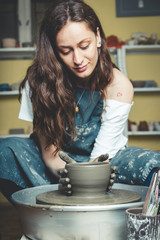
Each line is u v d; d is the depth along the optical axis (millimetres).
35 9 4238
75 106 1479
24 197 1047
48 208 798
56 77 1401
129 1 4215
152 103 4223
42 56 1408
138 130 3982
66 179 927
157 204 755
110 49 3959
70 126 1479
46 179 1532
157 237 691
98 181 916
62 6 1203
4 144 1445
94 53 1229
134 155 1346
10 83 4223
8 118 4176
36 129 1494
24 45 4012
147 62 4266
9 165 1416
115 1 4227
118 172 1354
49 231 823
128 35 4250
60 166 1469
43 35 1395
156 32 4254
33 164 1493
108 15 4238
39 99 1443
